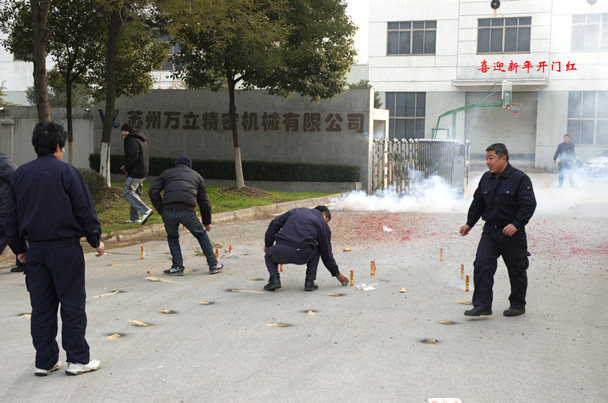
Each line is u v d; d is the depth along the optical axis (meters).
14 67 40.62
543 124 36.28
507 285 7.43
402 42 37.75
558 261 8.90
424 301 6.64
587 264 8.66
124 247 10.28
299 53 16.88
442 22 36.97
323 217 7.30
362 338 5.29
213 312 6.17
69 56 19.34
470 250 9.93
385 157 20.00
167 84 39.75
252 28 15.89
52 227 4.28
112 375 4.41
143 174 11.99
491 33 36.41
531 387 4.19
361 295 6.92
